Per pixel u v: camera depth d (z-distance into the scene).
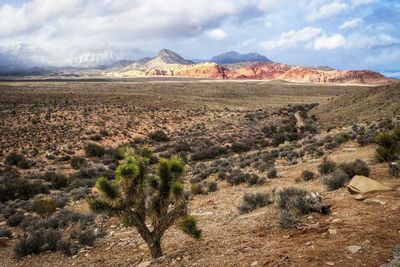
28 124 58.81
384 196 9.33
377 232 7.16
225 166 29.14
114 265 9.24
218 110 93.19
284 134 48.88
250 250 7.61
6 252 12.39
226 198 15.35
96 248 11.26
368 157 17.75
